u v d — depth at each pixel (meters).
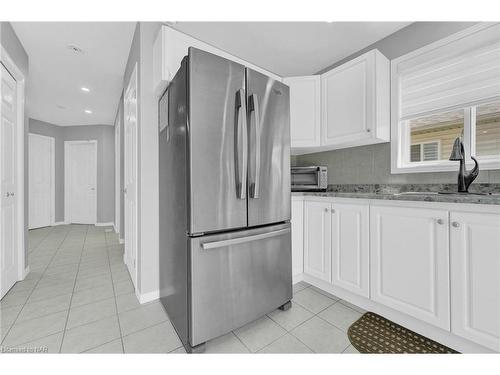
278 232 1.66
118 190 4.63
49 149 5.51
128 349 1.35
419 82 1.99
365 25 2.03
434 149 1.98
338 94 2.19
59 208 5.69
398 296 1.49
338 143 2.20
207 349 1.35
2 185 1.97
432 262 1.33
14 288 2.13
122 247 3.57
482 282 1.16
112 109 4.49
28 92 3.64
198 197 1.30
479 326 1.17
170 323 1.61
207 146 1.33
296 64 2.68
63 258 3.03
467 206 1.20
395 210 1.51
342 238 1.83
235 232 1.45
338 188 2.60
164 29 1.70
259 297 1.57
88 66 2.84
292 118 2.39
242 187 1.43
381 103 2.01
